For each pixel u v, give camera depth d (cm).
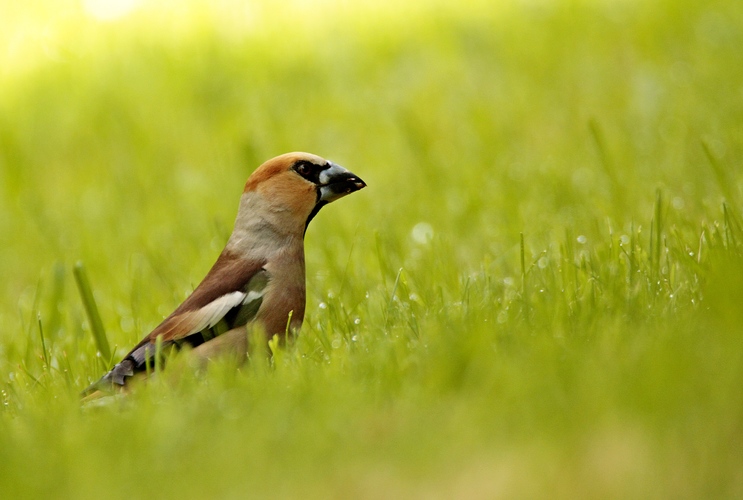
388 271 1159
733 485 490
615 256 973
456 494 525
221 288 898
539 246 1209
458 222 1409
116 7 2953
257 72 2428
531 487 517
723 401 544
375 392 677
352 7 2717
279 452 590
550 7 2431
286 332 917
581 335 738
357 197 1662
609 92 1889
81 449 622
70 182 2102
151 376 832
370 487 541
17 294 1625
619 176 1424
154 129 2256
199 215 1738
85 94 2483
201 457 601
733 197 1180
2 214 1984
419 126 1945
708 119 1585
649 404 561
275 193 933
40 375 1016
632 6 2306
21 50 2784
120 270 1562
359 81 2269
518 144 1761
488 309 864
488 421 591
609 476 512
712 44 1961
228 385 743
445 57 2270
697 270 858
